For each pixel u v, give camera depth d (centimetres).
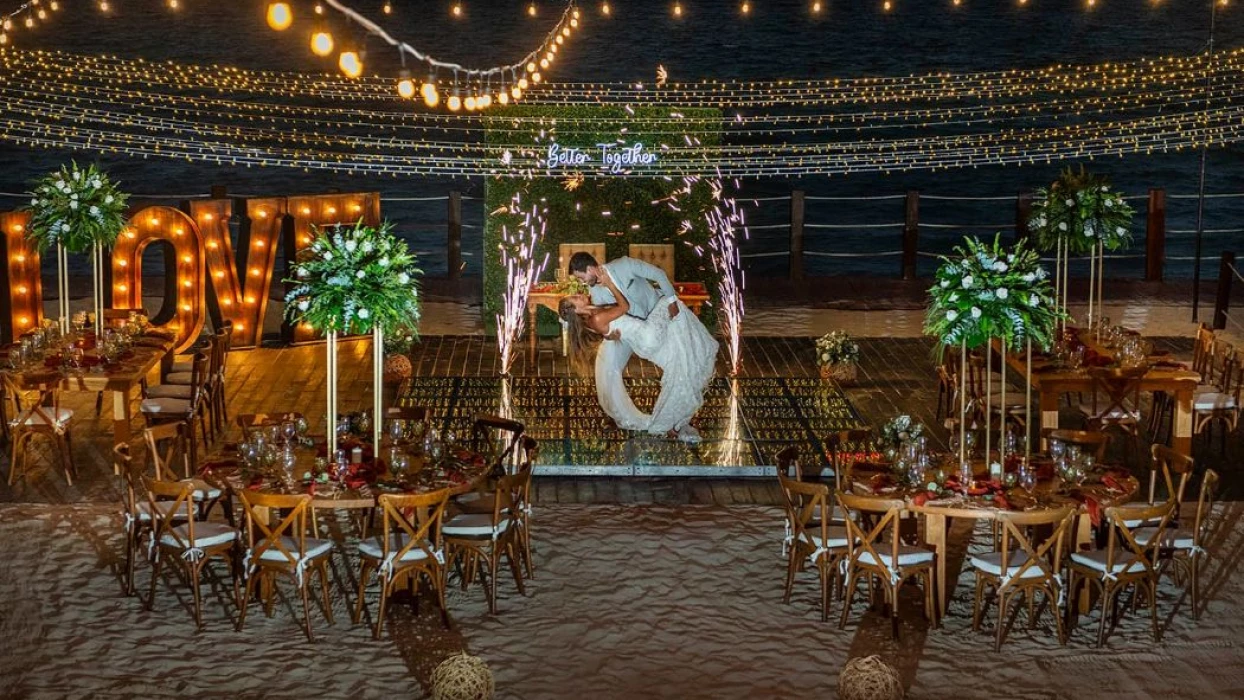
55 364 1173
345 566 984
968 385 1258
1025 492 900
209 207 1534
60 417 1134
